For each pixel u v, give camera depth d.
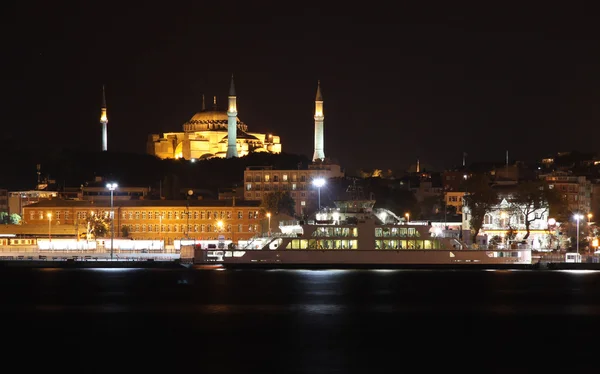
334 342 128.75
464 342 129.50
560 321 148.62
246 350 122.69
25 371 111.50
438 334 135.75
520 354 121.38
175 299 174.88
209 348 124.06
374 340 130.50
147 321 147.00
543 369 112.69
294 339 130.75
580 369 112.75
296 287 196.75
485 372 110.94
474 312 158.38
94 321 147.38
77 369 112.12
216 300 173.50
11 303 170.12
